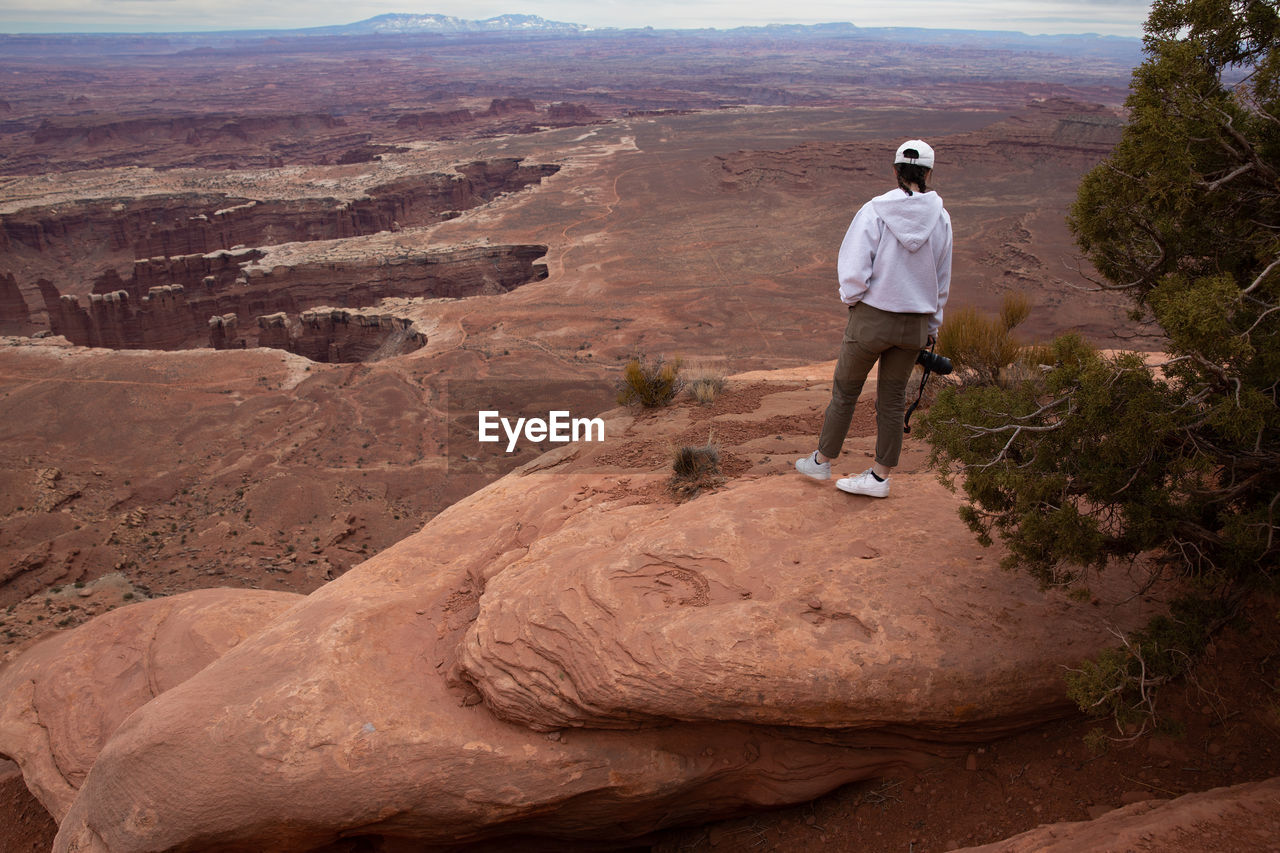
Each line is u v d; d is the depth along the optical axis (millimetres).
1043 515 4344
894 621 4656
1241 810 3580
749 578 5023
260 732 4684
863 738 4816
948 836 4574
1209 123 4312
